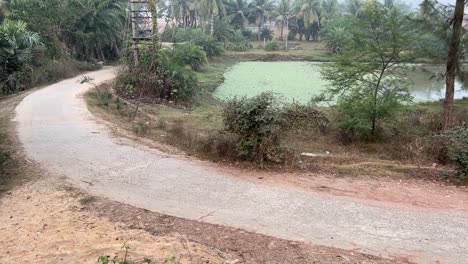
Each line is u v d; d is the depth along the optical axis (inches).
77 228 202.2
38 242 191.0
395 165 306.3
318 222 208.7
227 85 1096.2
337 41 1855.3
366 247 184.7
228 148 308.8
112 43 1144.2
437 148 343.9
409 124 504.1
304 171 288.0
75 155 315.6
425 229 203.2
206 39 1664.6
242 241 187.3
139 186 255.6
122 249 179.9
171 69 726.5
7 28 717.3
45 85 726.5
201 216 213.9
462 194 253.4
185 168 289.1
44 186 254.8
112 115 491.2
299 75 1341.0
